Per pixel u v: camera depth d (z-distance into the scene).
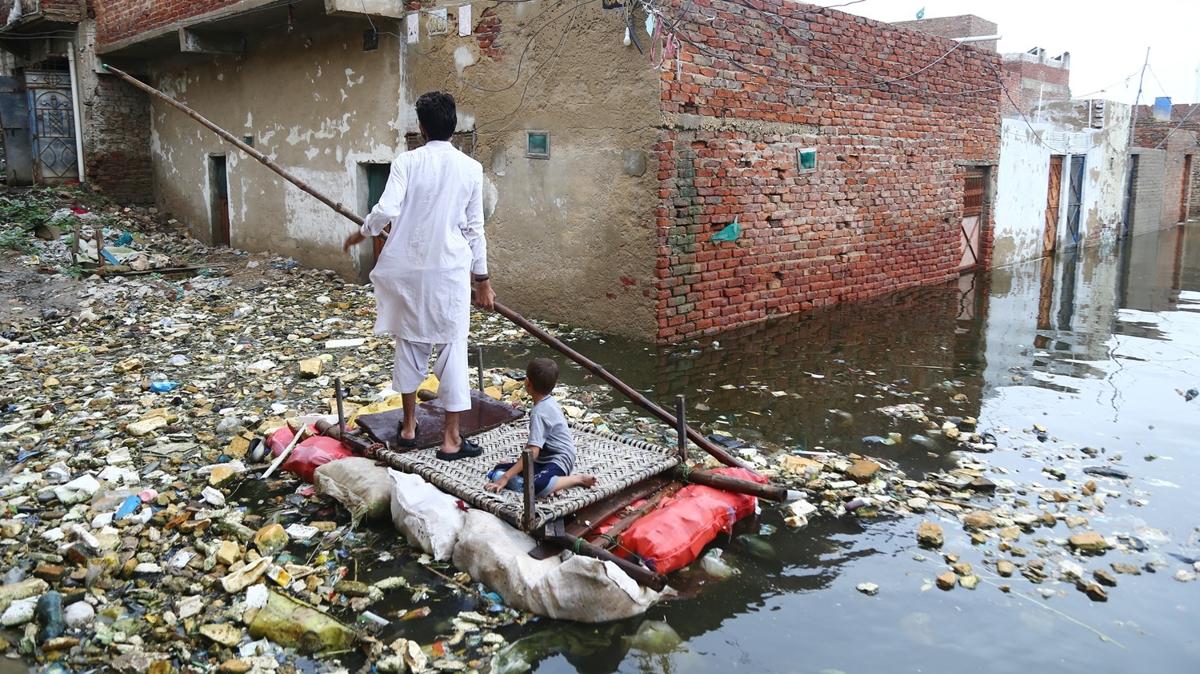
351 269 10.32
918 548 3.99
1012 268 13.90
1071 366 7.38
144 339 7.52
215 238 13.08
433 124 4.07
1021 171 14.10
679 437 4.32
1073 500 4.52
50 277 9.88
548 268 8.52
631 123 7.55
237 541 3.90
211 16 10.32
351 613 3.38
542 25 8.06
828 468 4.91
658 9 7.17
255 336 7.71
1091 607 3.51
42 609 3.25
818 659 3.14
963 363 7.41
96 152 14.00
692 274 8.02
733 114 8.12
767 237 8.85
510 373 6.70
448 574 3.67
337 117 10.30
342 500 4.16
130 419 5.38
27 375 6.38
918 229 11.29
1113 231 19.12
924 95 10.89
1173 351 8.00
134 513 4.12
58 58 14.55
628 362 7.19
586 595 3.31
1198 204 26.75
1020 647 3.23
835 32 9.25
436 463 4.21
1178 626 3.38
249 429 5.26
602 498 3.87
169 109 13.70
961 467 4.94
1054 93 22.09
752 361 7.31
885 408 6.07
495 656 3.12
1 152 14.91
